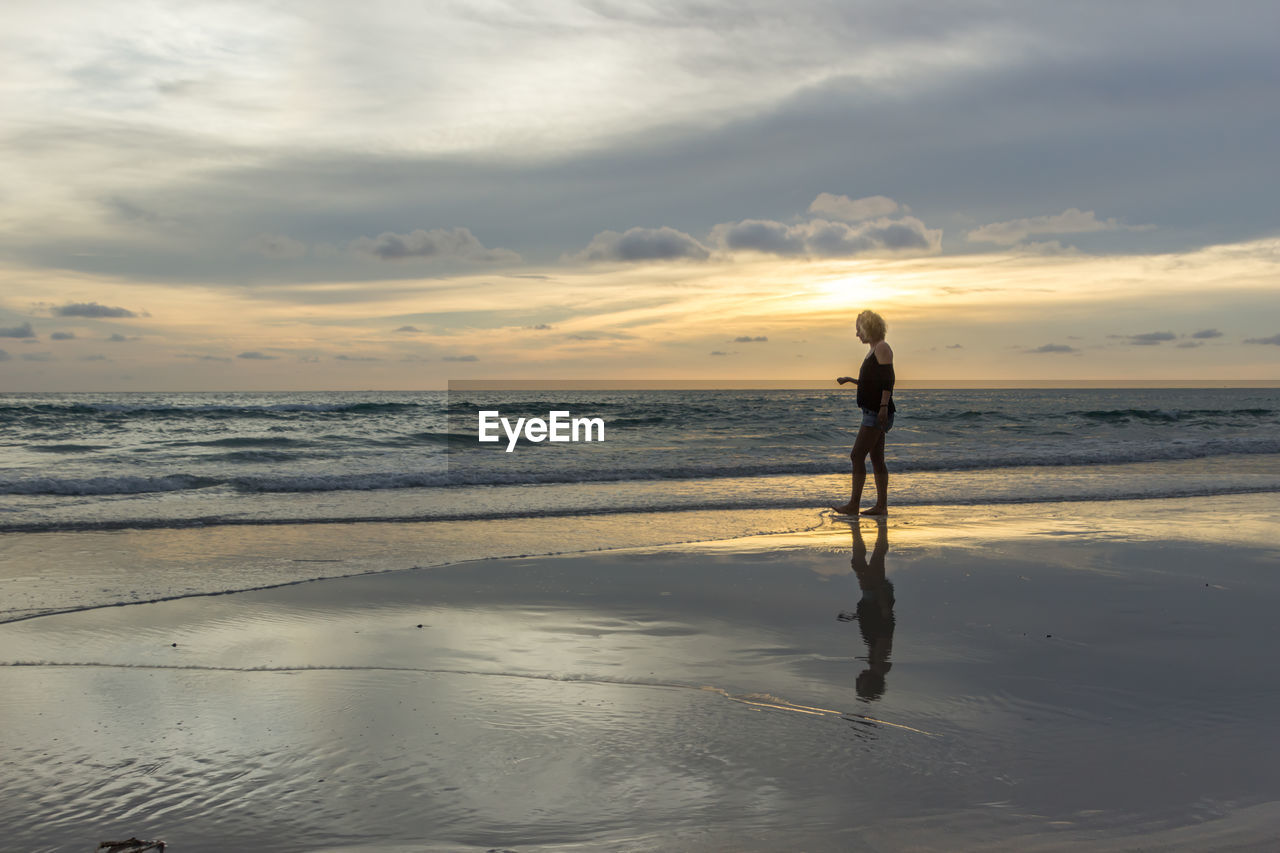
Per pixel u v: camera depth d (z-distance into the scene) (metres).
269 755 2.55
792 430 24.61
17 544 6.44
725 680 3.30
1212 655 3.62
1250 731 2.74
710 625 4.14
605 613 4.37
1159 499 9.12
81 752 2.57
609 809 2.19
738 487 10.44
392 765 2.48
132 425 25.88
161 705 3.00
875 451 8.06
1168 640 3.85
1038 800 2.23
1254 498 9.11
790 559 5.85
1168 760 2.51
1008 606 4.52
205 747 2.62
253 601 4.62
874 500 9.14
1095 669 3.42
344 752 2.57
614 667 3.46
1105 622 4.17
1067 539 6.58
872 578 5.22
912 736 2.71
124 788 2.33
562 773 2.42
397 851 1.98
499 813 2.18
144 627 4.08
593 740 2.67
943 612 4.39
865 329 8.15
